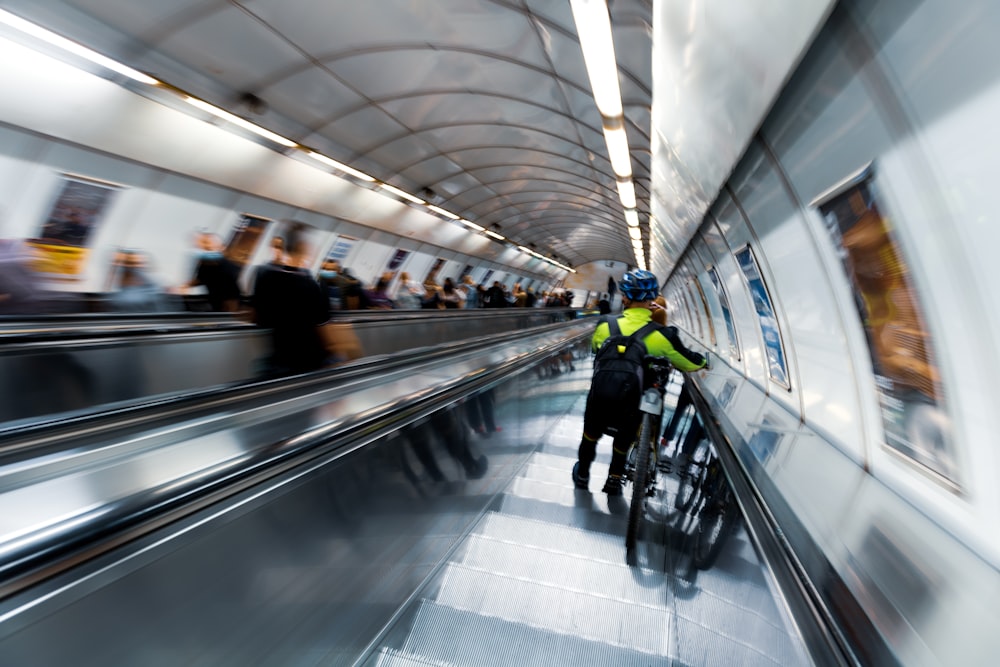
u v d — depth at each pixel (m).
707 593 2.02
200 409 2.45
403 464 2.31
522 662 2.02
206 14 5.48
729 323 5.81
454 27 5.80
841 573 1.20
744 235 3.49
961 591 1.12
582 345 8.02
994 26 1.03
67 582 0.88
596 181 12.67
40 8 5.06
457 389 2.88
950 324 1.45
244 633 1.36
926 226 1.47
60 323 4.10
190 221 9.64
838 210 2.00
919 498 1.63
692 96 2.56
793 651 1.12
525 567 2.78
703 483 2.67
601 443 5.37
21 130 6.47
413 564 2.41
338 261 14.49
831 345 2.39
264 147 9.19
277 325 4.05
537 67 6.62
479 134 9.61
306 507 1.62
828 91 1.67
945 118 1.27
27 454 1.74
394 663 2.00
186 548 1.15
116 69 6.14
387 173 11.64
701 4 1.81
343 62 6.67
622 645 2.07
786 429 2.64
